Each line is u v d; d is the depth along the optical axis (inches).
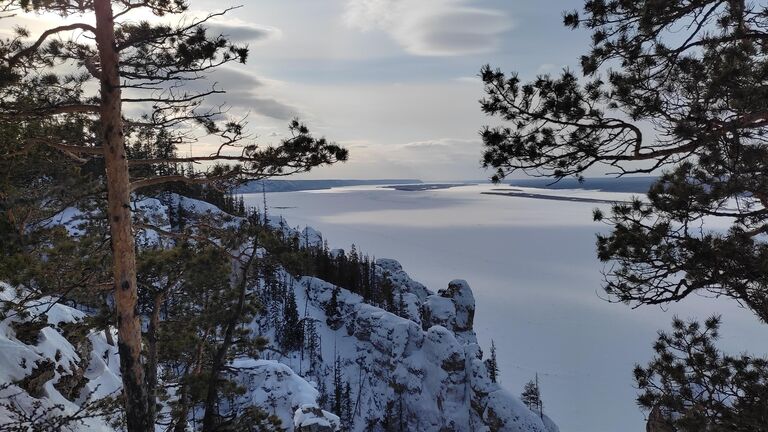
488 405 2260.1
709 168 337.1
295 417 1049.5
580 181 375.9
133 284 421.4
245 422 414.3
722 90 314.7
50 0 364.8
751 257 323.0
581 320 7303.2
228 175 463.8
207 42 395.9
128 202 417.1
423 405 2664.9
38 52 391.9
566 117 346.0
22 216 555.5
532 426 2159.2
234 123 473.4
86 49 423.2
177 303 552.1
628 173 363.6
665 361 446.3
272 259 458.9
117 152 404.5
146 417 413.4
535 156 355.6
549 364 5462.6
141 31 404.5
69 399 578.6
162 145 481.7
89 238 518.3
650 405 444.5
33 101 407.8
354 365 3245.6
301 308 3676.2
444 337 2839.6
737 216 332.8
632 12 366.6
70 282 473.7
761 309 335.0
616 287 404.5
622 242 376.8
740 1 332.8
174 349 498.3
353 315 3654.0
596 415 4138.8
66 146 415.5
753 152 301.7
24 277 451.2
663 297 381.4
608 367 5359.3
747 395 384.2
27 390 502.3
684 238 346.6
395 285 4763.8
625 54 378.9
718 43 335.9
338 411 2706.7
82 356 674.2
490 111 361.1
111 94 394.3
